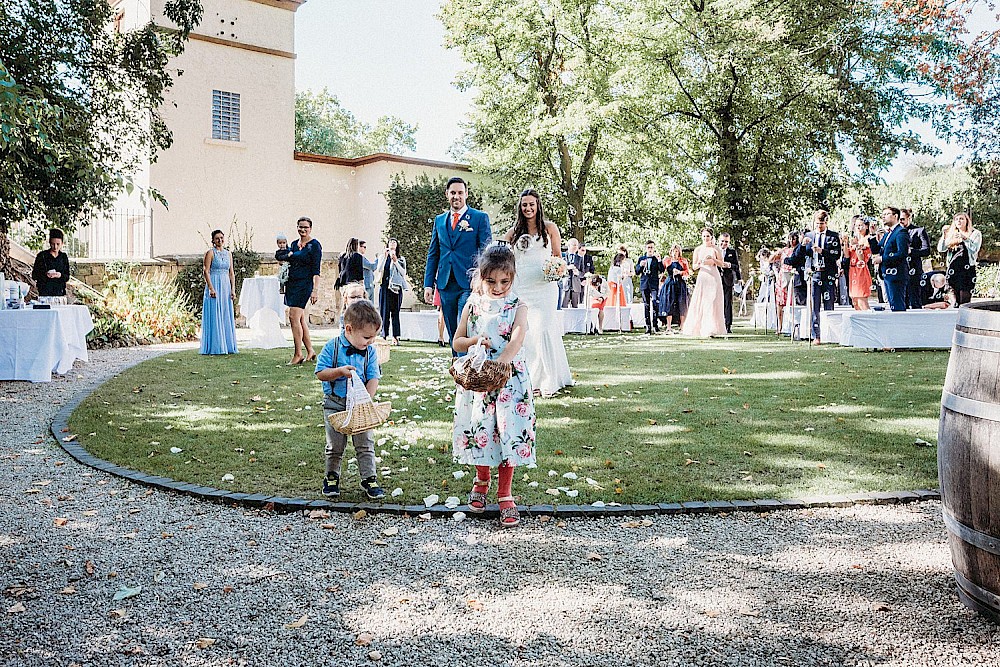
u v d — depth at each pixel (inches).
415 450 192.4
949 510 105.4
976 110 815.1
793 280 491.5
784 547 126.9
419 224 871.1
